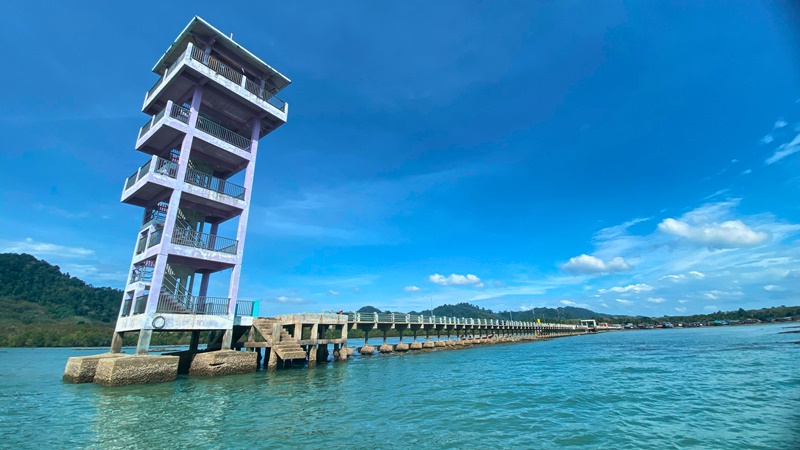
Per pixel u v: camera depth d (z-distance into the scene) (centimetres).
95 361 1877
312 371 2255
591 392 1595
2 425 1043
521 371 2333
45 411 1209
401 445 883
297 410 1229
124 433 968
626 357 3297
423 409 1265
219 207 2334
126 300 2198
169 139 2278
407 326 3912
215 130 2384
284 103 2658
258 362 2344
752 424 1062
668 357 3203
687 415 1180
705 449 861
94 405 1286
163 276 1912
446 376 2089
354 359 3150
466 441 917
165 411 1198
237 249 2241
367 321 3366
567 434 981
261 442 898
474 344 5241
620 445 893
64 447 866
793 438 923
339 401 1379
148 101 2430
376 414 1188
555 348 4822
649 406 1318
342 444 887
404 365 2669
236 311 2327
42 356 4525
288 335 2344
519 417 1163
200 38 2275
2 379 2081
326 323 2636
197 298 2070
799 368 2188
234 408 1247
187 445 875
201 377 1919
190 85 2262
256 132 2520
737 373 2091
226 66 2367
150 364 1723
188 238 2145
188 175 2162
